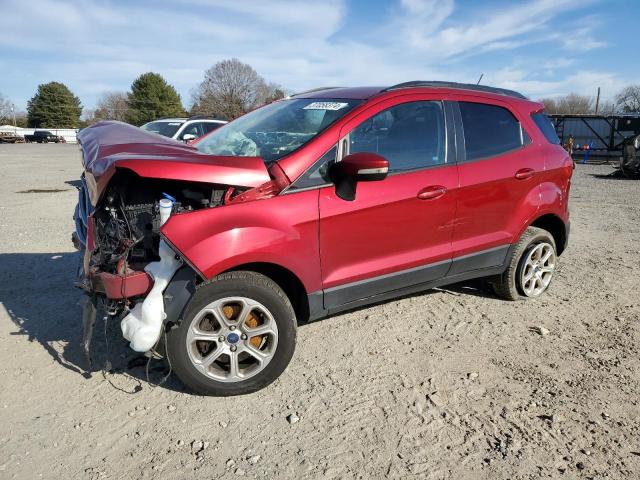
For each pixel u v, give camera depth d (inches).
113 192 132.1
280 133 158.2
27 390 138.3
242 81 3218.5
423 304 198.5
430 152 164.9
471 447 117.3
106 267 129.1
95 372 147.3
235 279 129.5
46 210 406.6
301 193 139.2
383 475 108.9
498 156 180.4
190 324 127.5
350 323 181.0
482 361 155.6
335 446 117.6
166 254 125.7
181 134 522.0
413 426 124.6
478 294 209.8
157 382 142.4
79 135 174.4
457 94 175.3
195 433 121.8
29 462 111.8
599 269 247.9
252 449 116.7
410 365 152.9
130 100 3681.1
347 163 135.8
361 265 152.3
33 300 200.7
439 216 164.9
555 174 197.0
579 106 3053.6
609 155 1151.0
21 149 1636.3
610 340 170.4
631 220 382.6
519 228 188.7
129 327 123.5
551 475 108.7
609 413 129.9
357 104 155.8
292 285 145.4
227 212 130.0
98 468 110.5
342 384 142.6
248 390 135.9
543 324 182.4
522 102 196.1
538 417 128.1
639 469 110.6
